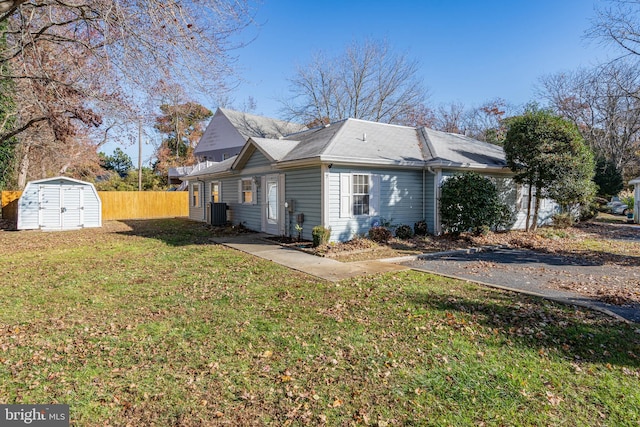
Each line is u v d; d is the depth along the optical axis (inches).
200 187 782.5
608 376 128.3
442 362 138.3
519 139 494.3
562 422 103.7
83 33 320.2
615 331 167.3
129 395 117.7
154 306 204.5
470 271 295.3
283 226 491.2
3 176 733.3
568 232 544.1
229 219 653.3
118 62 274.8
